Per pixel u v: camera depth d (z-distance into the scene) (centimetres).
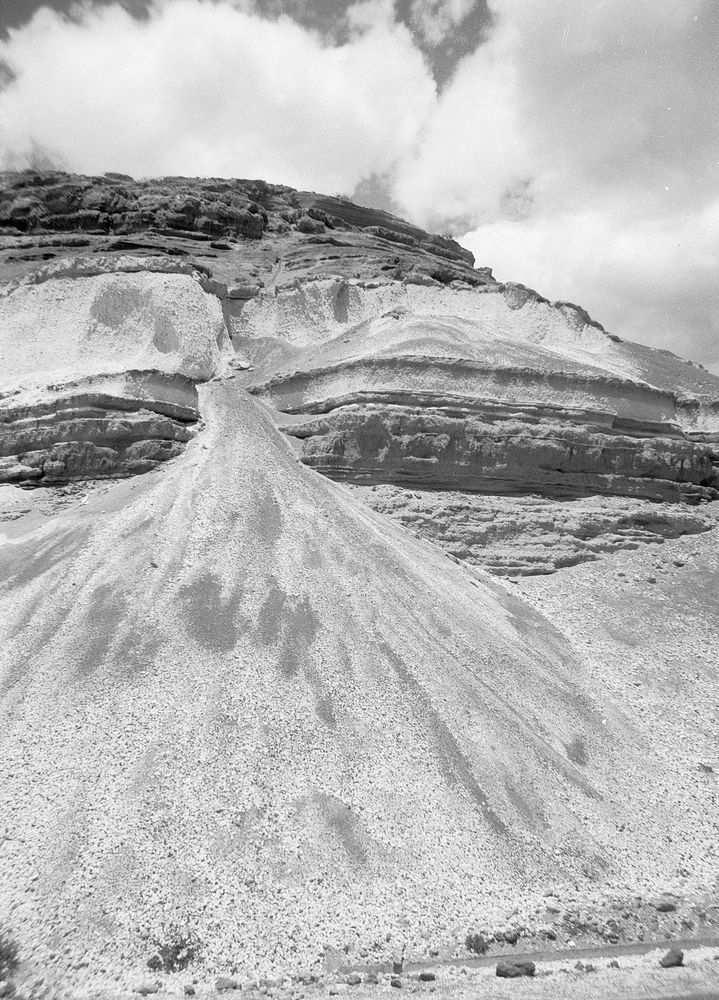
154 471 3381
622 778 2302
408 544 3130
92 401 3494
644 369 4925
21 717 2080
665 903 1831
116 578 2614
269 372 4491
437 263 6850
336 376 3966
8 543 2948
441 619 2664
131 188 6475
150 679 2166
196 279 4862
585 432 3841
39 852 1698
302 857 1720
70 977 1460
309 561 2736
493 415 3775
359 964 1538
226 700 2081
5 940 1527
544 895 1786
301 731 2034
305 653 2300
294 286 5131
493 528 3466
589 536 3628
